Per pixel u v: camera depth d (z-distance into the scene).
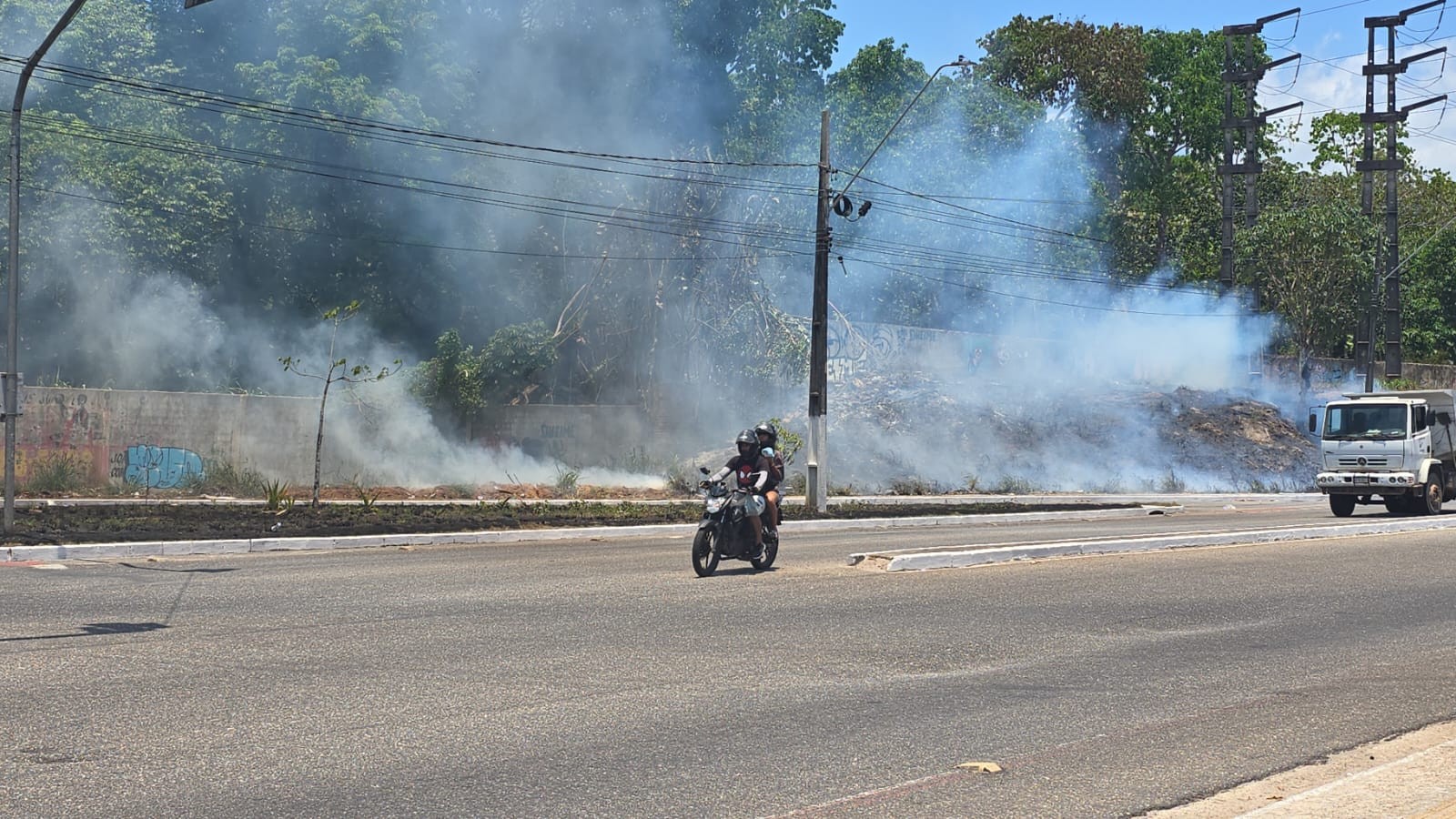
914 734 7.13
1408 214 75.94
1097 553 17.33
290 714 7.36
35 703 7.54
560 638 10.15
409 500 30.12
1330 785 6.09
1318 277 56.53
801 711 7.66
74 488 28.80
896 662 9.31
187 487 30.31
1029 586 13.74
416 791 5.90
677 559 17.17
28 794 5.74
